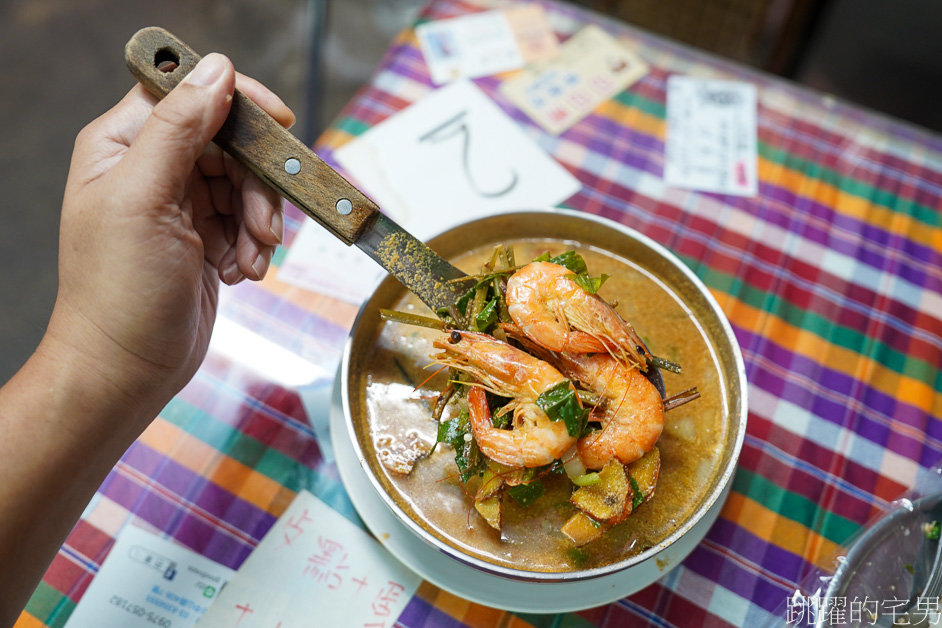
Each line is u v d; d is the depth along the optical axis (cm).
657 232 44
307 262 42
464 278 33
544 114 47
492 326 33
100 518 36
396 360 35
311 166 31
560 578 28
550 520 32
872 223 44
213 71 29
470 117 47
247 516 36
